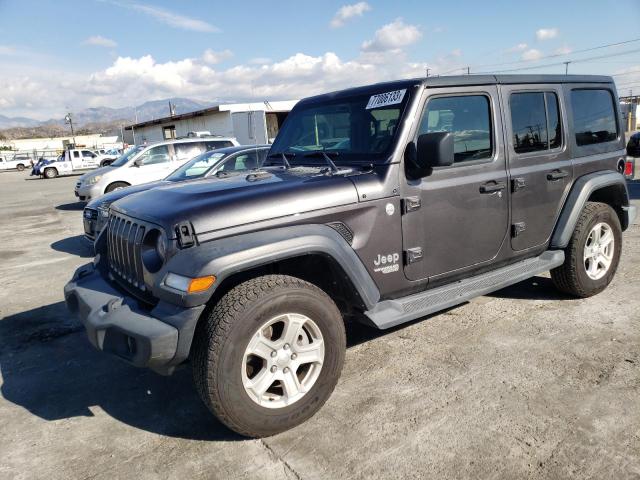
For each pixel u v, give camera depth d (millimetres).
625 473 2418
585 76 4586
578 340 3838
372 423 2945
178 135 42969
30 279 6883
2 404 3492
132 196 3635
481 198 3707
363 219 3166
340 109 3785
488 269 3967
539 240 4219
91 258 8016
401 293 3469
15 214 14734
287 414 2848
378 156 3365
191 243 2699
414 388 3305
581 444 2643
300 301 2803
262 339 2744
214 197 2949
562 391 3152
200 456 2764
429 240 3480
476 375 3416
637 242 6676
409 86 3414
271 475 2562
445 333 4125
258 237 2787
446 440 2744
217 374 2596
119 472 2672
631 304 4488
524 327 4133
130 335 2658
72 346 4457
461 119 3615
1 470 2748
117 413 3287
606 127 4836
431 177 3439
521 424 2842
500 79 3848
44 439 3033
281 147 4254
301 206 2959
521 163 3971
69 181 29266
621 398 3035
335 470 2564
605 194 4988
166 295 2684
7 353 4379
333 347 2967
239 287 2746
